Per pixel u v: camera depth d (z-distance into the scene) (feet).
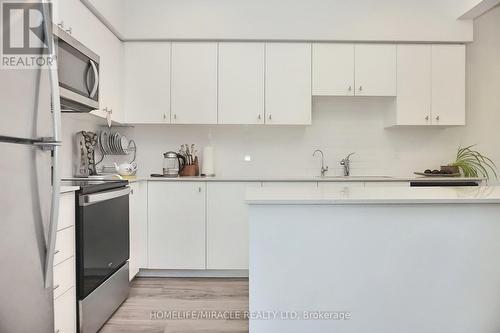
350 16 11.66
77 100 7.55
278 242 6.01
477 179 11.25
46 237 5.28
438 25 11.69
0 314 4.47
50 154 5.32
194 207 11.07
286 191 6.96
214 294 9.70
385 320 6.09
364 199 5.80
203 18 11.61
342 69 11.84
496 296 6.13
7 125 4.50
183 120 11.82
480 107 13.10
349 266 6.05
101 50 10.06
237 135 12.92
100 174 10.93
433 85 11.91
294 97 11.85
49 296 5.41
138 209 10.87
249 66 11.81
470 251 6.10
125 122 11.80
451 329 6.12
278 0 11.66
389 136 13.02
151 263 11.05
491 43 13.20
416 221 6.07
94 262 7.37
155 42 11.80
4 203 4.49
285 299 6.04
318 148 12.98
